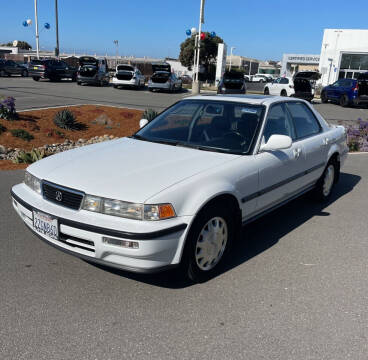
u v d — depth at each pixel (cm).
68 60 4753
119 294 329
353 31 3866
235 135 414
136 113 1477
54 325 284
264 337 279
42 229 336
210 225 345
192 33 2681
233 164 369
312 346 271
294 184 476
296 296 335
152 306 313
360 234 479
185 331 283
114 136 1185
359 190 672
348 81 2472
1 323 285
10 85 2473
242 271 376
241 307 316
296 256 413
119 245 298
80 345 264
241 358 258
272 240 453
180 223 309
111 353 258
